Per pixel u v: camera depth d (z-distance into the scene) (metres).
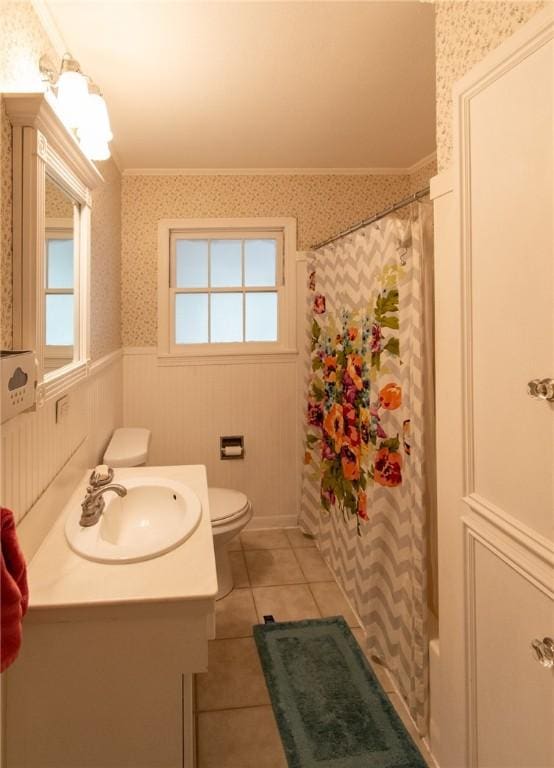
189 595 1.01
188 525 1.30
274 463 2.98
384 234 1.71
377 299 1.78
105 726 1.03
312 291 2.74
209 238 2.90
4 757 1.00
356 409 2.07
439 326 1.30
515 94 0.93
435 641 1.46
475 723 1.17
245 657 1.83
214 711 1.57
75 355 1.58
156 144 2.43
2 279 1.00
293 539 2.85
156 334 2.84
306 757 1.40
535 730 0.94
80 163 1.38
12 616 0.75
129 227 2.79
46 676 1.01
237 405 2.93
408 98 1.97
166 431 2.88
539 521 0.91
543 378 0.88
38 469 1.20
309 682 1.69
